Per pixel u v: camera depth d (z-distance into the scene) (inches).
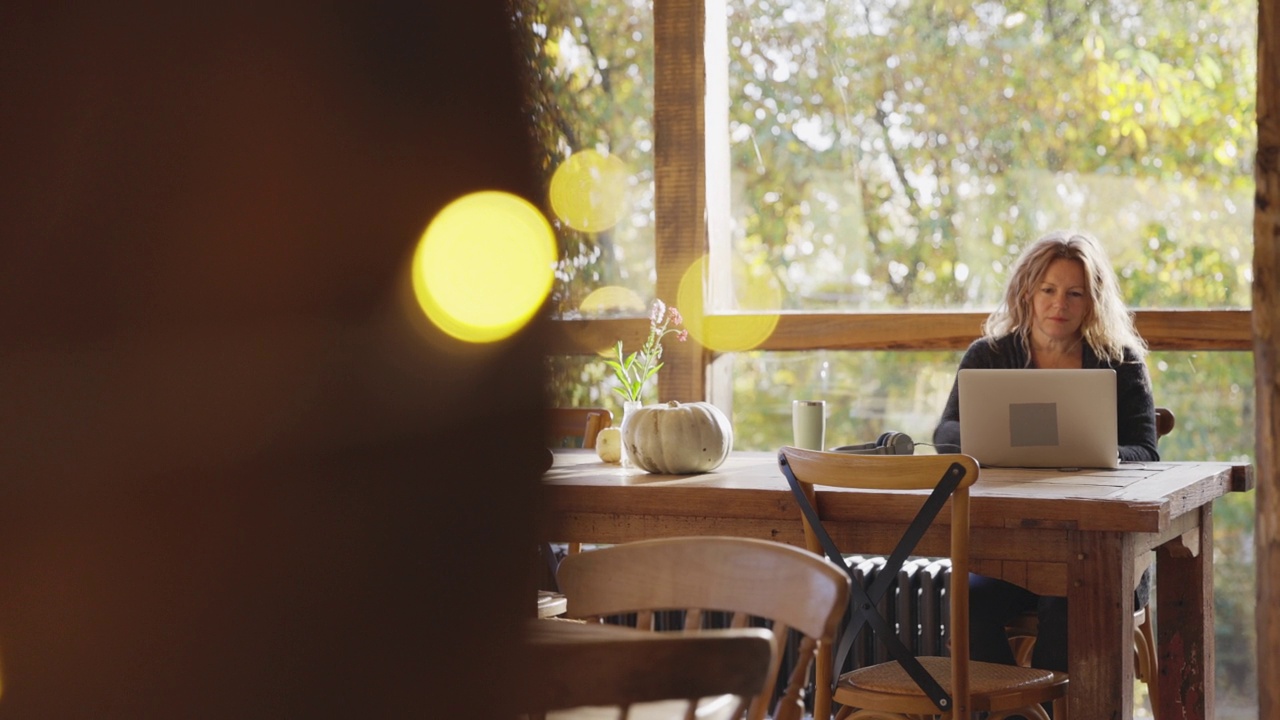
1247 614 140.7
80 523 15.3
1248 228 141.6
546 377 15.1
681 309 156.0
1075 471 100.6
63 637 15.2
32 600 15.3
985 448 104.3
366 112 14.9
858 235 157.8
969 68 152.6
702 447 102.7
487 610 14.7
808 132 159.8
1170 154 144.7
